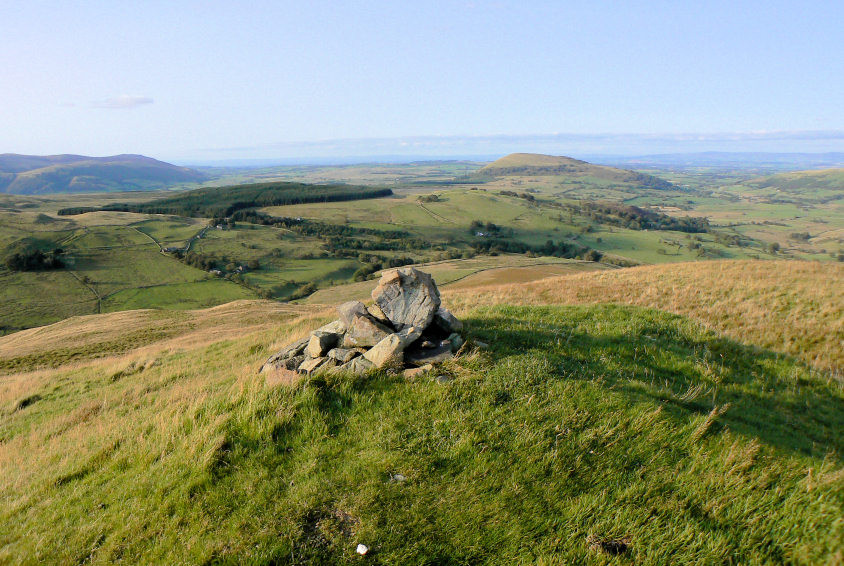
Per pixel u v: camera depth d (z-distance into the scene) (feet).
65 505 23.07
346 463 20.98
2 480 30.09
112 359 79.46
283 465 21.52
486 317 42.98
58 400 55.47
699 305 72.18
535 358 29.27
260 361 50.37
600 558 15.66
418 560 16.17
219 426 24.82
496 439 21.66
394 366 28.99
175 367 60.49
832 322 56.44
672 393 26.76
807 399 30.99
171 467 22.85
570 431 21.71
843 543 14.89
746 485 18.01
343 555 16.58
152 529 19.21
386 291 34.76
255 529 18.02
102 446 28.78
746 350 37.88
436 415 23.76
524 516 17.47
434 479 19.66
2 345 164.66
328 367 29.99
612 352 34.01
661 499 17.69
